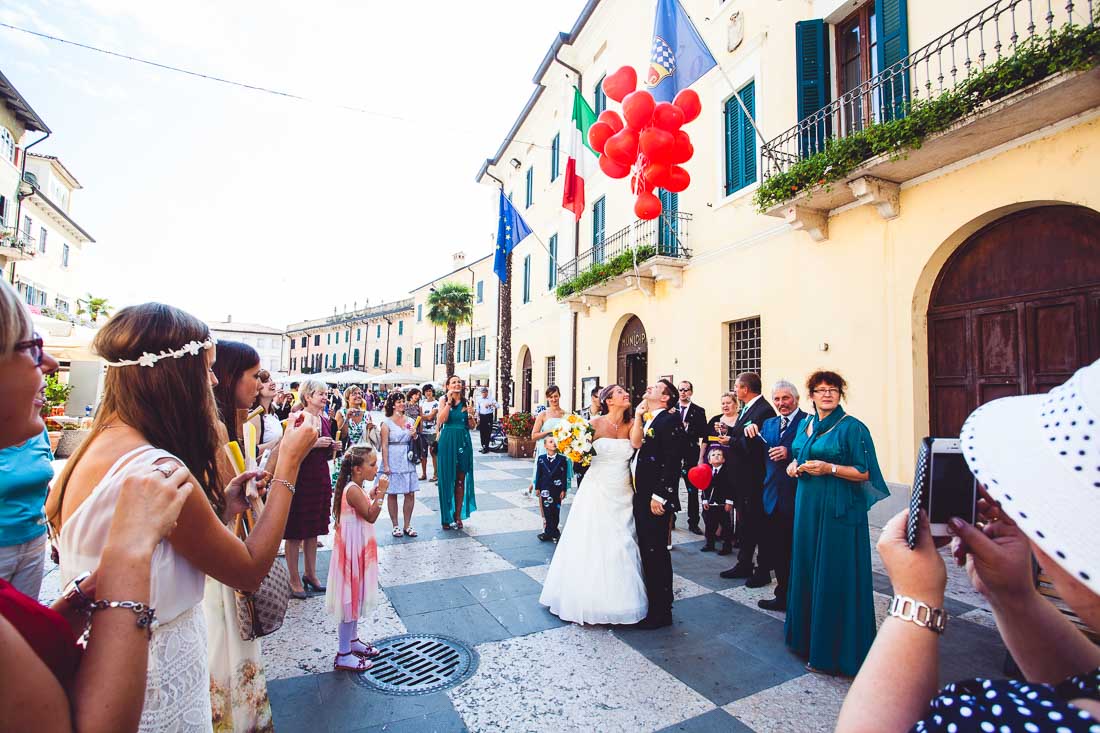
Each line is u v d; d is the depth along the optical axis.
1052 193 5.32
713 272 10.21
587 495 4.25
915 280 6.63
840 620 3.31
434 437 10.78
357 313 54.19
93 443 1.33
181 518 1.23
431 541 6.27
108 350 1.35
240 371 2.48
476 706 2.94
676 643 3.72
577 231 16.20
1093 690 0.67
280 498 1.62
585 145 10.57
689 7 10.92
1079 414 0.67
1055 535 0.63
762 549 4.89
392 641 3.71
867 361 7.18
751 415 5.33
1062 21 5.26
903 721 0.82
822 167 6.86
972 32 6.04
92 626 0.95
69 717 0.84
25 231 22.27
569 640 3.74
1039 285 5.67
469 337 33.38
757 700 3.02
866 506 3.40
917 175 6.60
